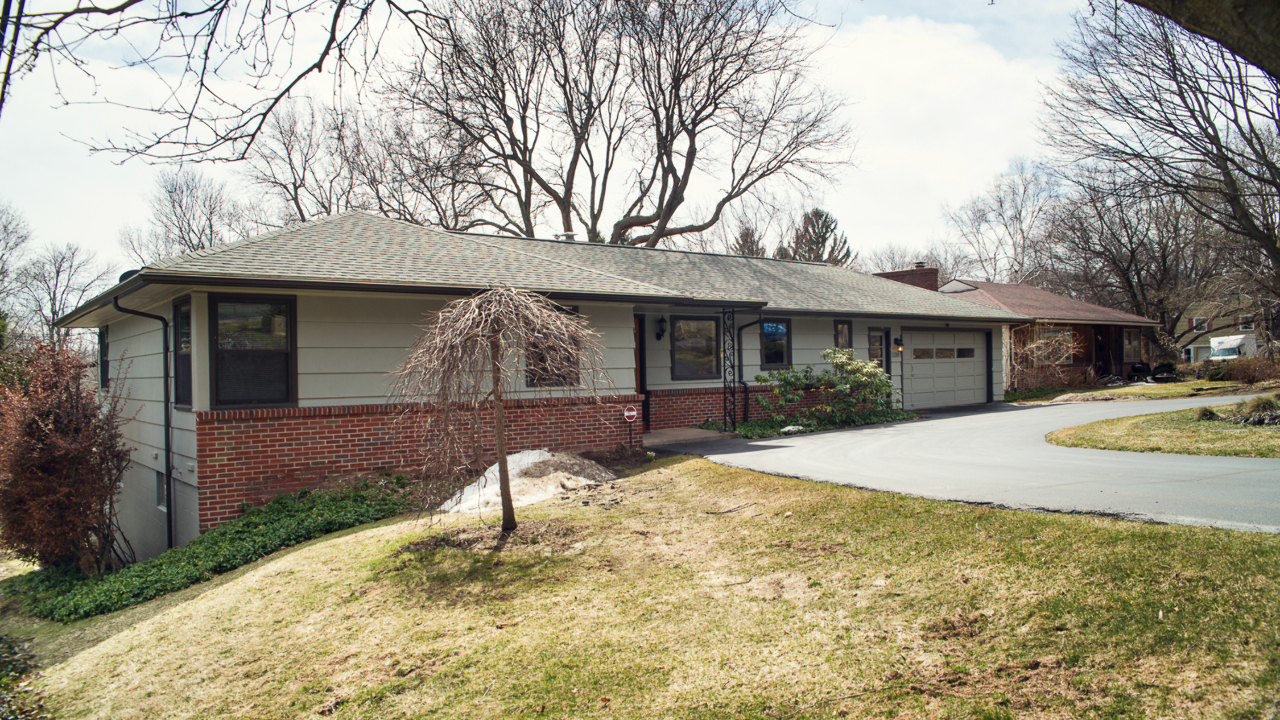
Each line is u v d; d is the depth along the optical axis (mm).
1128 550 4625
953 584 4750
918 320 18641
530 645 4758
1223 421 11062
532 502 8688
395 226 12773
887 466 9008
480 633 5031
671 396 14750
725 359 14602
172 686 4789
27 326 34438
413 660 4723
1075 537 5020
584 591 5613
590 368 8773
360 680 4535
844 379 15984
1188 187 18078
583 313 11734
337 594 6055
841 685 3850
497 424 7207
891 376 18516
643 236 30047
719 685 4027
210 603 6418
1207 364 28562
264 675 4766
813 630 4523
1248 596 3791
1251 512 5324
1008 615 4211
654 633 4766
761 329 16125
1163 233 31328
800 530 6406
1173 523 5062
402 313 10297
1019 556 4926
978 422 14930
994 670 3729
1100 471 7824
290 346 9523
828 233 39469
